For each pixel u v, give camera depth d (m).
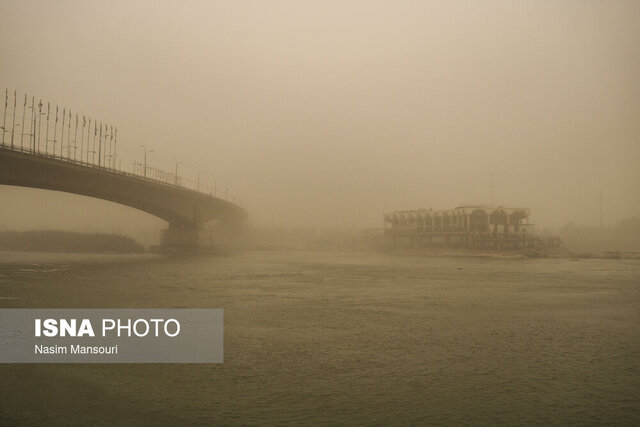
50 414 17.41
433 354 26.16
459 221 173.50
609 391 20.30
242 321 35.59
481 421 17.12
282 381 21.25
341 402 18.77
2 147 76.62
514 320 36.97
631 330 33.31
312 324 34.62
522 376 22.30
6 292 49.22
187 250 149.00
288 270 91.06
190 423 16.72
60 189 98.75
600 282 68.00
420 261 129.75
